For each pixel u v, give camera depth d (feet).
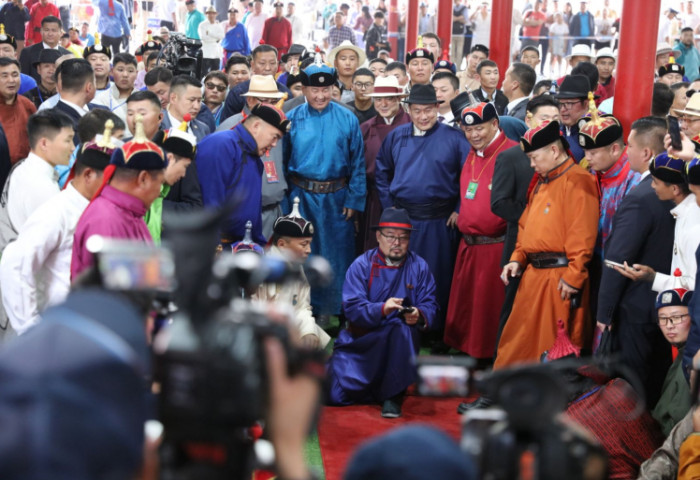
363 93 47.03
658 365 28.27
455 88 46.42
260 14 111.96
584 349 30.83
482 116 35.50
